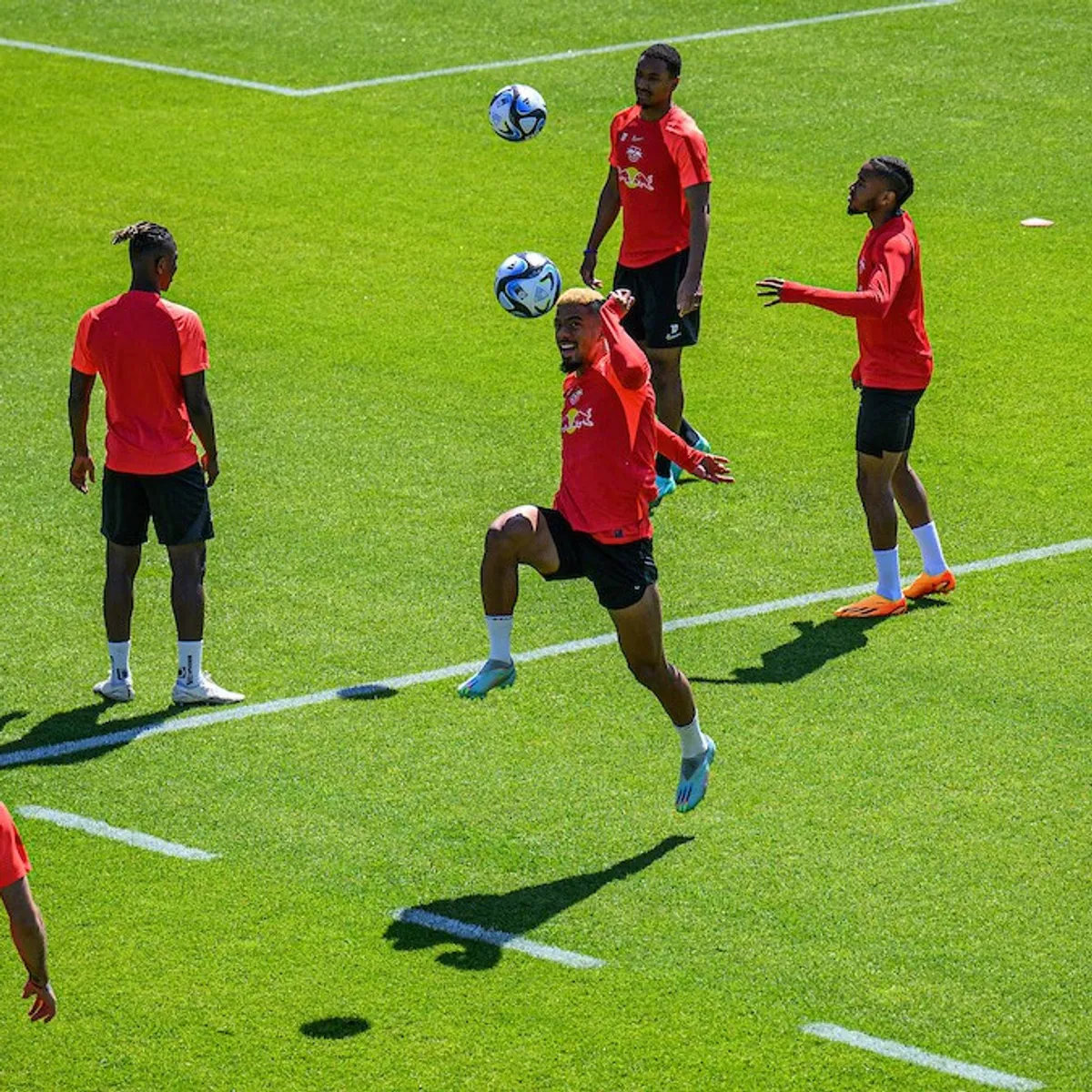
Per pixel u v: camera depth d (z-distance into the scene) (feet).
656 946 92.48
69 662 125.39
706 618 130.93
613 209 158.51
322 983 89.97
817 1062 83.56
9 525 148.05
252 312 199.62
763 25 306.96
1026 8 311.06
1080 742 112.57
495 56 295.07
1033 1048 84.43
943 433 165.58
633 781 108.78
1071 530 145.28
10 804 106.63
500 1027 86.38
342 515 149.48
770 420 170.30
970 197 232.94
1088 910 95.14
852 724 115.14
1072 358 183.21
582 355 97.76
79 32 311.88
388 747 113.19
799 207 229.66
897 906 95.66
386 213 230.89
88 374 117.60
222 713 118.01
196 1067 84.12
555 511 99.91
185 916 95.55
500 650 98.58
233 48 302.45
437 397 176.14
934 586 133.08
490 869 99.76
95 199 236.43
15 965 91.81
